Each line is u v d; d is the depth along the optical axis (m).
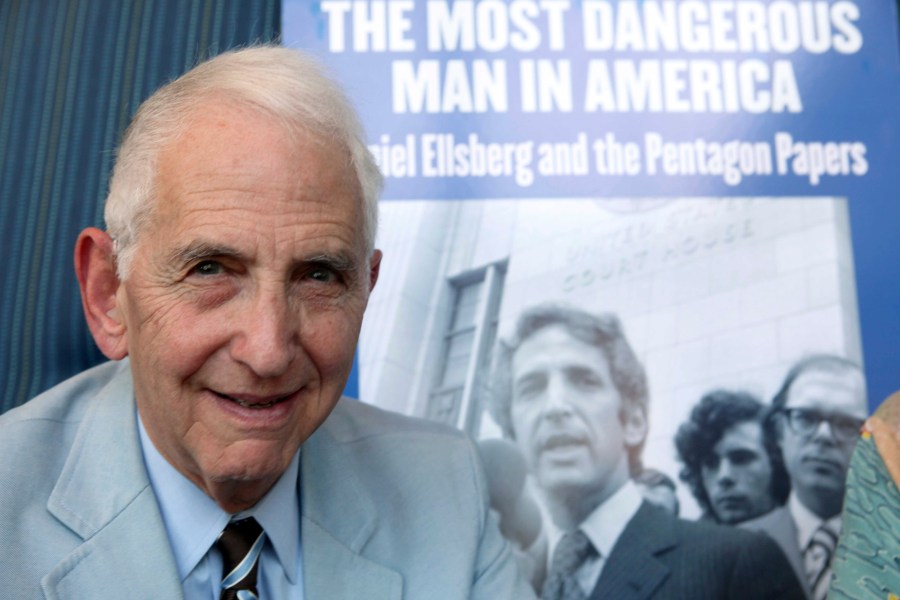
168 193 1.24
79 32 2.11
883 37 2.11
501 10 2.06
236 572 1.40
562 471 1.97
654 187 2.04
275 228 1.22
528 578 1.95
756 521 1.97
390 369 1.96
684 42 2.08
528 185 2.03
